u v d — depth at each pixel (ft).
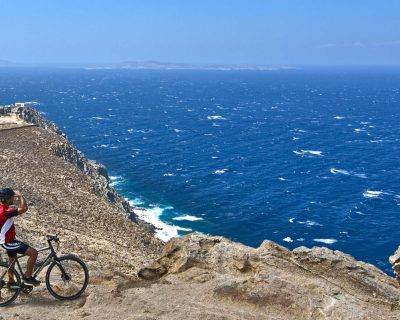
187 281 52.80
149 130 526.16
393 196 283.18
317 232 226.38
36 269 49.70
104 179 276.21
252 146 438.81
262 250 54.90
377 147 443.73
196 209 253.24
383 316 44.80
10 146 245.24
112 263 106.22
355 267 52.31
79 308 46.93
